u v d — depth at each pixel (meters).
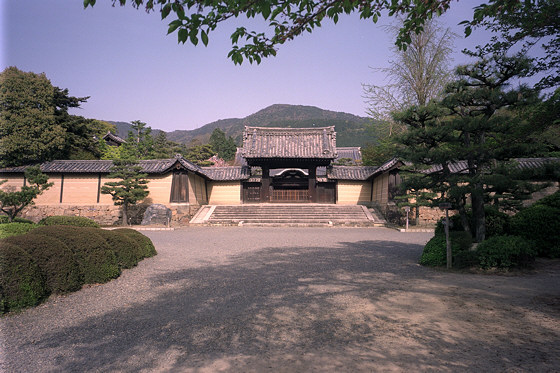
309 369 3.23
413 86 22.86
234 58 4.19
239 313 4.98
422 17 4.47
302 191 27.92
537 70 6.39
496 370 3.09
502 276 7.25
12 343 3.92
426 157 9.19
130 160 21.28
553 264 8.35
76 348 3.79
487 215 9.88
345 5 4.07
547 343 3.65
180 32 3.39
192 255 10.44
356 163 35.56
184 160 23.58
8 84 22.91
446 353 3.50
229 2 3.40
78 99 28.75
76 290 6.24
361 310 5.04
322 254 10.46
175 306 5.37
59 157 26.16
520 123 7.99
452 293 5.88
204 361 3.45
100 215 23.48
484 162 9.02
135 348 3.79
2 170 23.11
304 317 4.77
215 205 25.41
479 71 8.77
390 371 3.14
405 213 20.92
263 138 27.56
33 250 5.64
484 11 4.40
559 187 17.16
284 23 4.17
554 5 5.13
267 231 18.19
